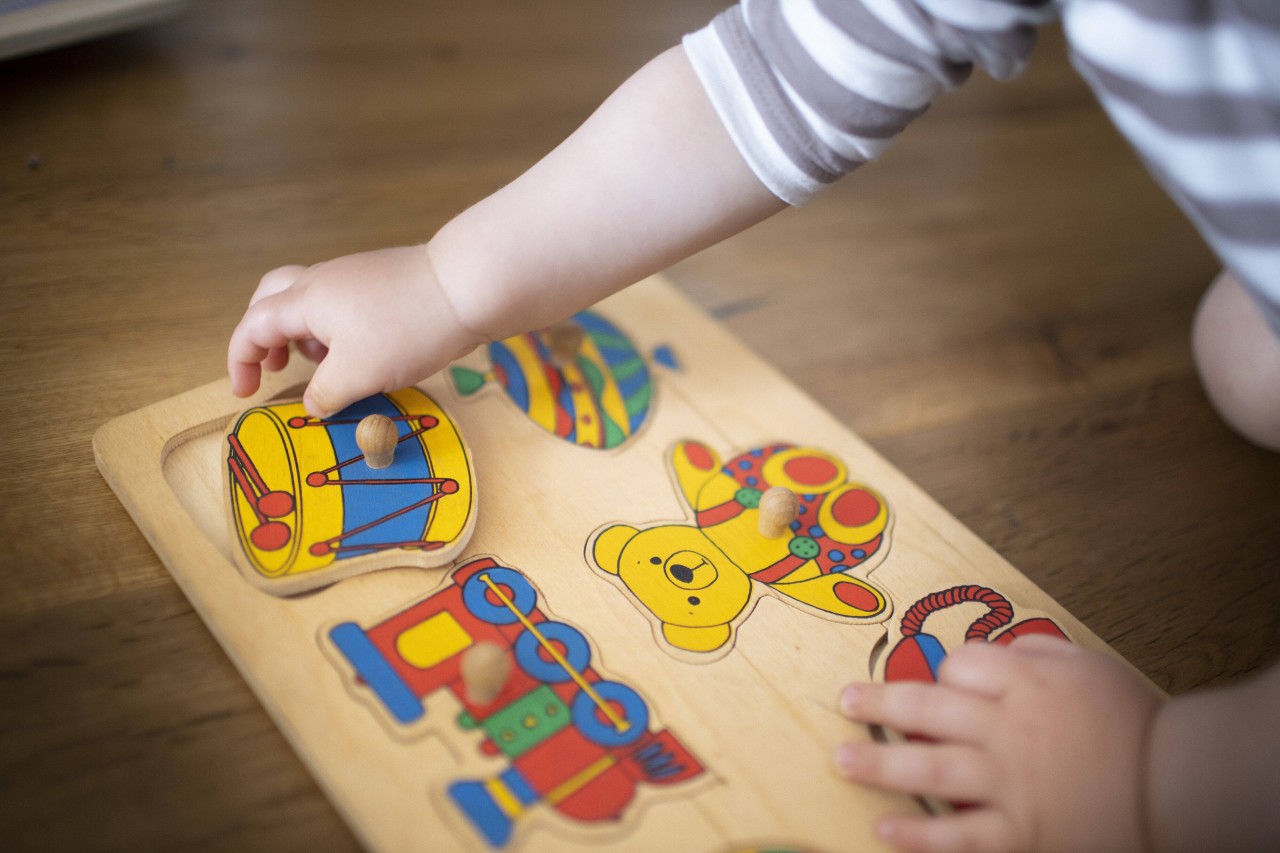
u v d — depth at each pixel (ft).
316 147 3.13
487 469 2.21
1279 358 2.54
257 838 1.62
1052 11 1.88
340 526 1.98
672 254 2.12
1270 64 1.61
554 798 1.66
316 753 1.66
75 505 2.05
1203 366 2.76
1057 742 1.67
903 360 2.82
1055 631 2.04
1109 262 3.28
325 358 2.08
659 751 1.75
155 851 1.57
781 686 1.89
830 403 2.65
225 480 2.00
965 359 2.85
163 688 1.79
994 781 1.68
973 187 3.52
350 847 1.64
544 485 2.20
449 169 3.14
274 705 1.71
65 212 2.72
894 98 1.95
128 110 3.11
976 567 2.16
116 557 1.98
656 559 2.08
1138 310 3.11
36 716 1.71
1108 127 3.93
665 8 4.17
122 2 3.04
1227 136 1.69
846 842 1.67
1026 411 2.72
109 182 2.85
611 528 2.13
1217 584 2.31
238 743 1.74
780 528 2.15
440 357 2.11
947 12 1.83
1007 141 3.77
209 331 2.48
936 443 2.59
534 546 2.07
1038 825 1.63
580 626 1.93
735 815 1.68
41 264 2.56
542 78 3.62
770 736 1.80
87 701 1.75
